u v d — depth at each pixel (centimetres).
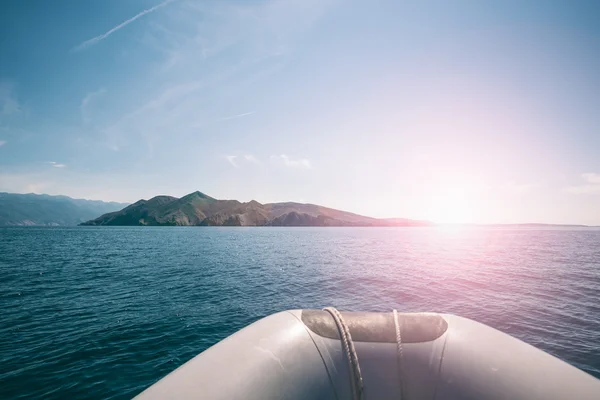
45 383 666
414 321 246
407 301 1395
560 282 1820
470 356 218
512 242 6962
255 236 10531
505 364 208
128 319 1131
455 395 203
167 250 4594
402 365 218
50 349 846
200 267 2655
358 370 213
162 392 179
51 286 1792
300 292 1617
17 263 2922
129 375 704
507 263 2817
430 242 7000
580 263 2805
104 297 1509
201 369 201
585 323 1048
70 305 1346
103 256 3656
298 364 215
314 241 7319
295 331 238
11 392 631
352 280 1959
